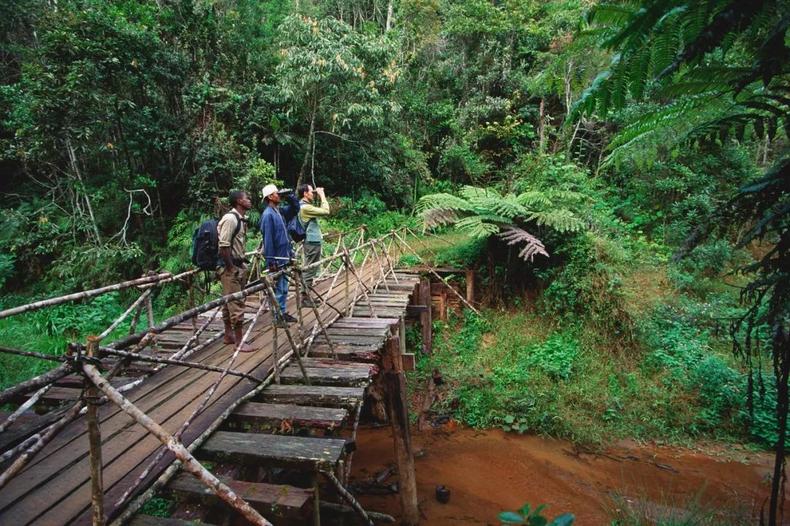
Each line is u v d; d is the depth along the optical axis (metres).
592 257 8.25
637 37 1.64
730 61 2.07
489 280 9.55
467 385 7.63
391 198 14.41
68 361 1.61
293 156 12.64
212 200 10.32
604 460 6.14
